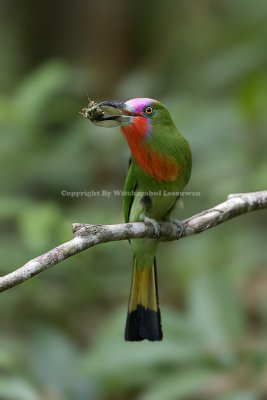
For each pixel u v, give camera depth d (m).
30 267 5.56
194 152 11.64
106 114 7.71
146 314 8.14
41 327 9.40
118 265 11.41
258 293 11.95
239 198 7.36
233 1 15.74
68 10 15.47
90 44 15.33
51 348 9.13
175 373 7.59
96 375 7.79
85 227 6.04
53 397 8.73
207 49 15.30
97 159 12.60
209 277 8.55
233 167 11.19
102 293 11.02
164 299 12.38
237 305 8.20
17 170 12.59
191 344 7.79
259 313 11.30
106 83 14.77
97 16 15.32
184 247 12.43
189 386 7.22
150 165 7.82
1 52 15.79
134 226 6.75
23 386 7.11
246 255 11.68
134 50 15.47
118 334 8.21
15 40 15.76
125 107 7.71
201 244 12.22
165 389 7.23
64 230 9.45
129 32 15.45
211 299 8.24
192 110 12.43
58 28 15.55
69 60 15.43
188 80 14.36
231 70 13.38
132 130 7.70
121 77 14.96
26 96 12.38
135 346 7.81
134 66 15.36
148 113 7.72
